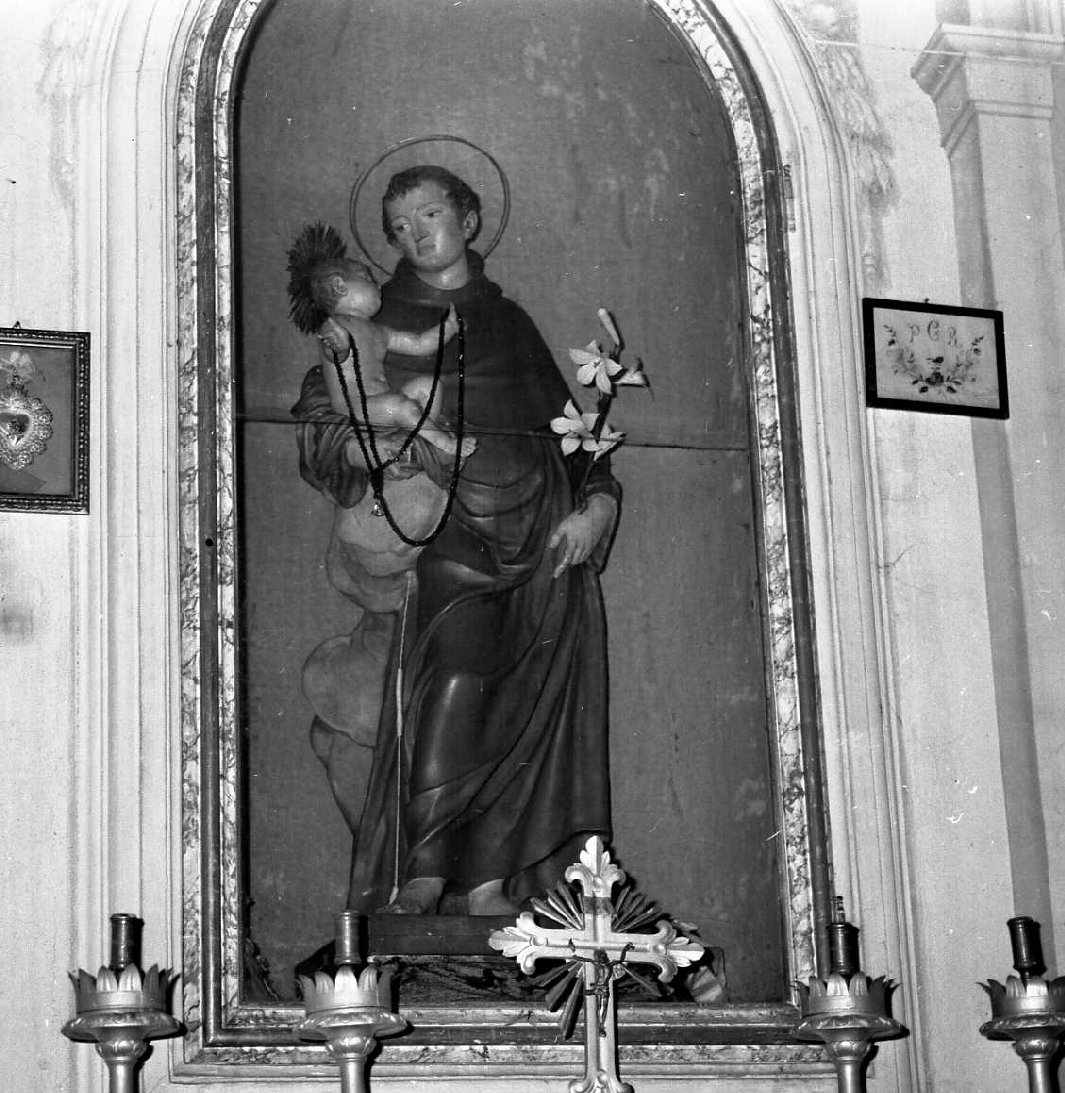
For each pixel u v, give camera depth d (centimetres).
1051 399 424
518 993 369
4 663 362
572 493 414
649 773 402
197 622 372
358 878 381
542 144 434
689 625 411
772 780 395
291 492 398
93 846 356
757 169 428
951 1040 383
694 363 424
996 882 394
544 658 403
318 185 418
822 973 375
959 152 438
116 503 374
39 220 387
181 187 396
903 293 428
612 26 438
